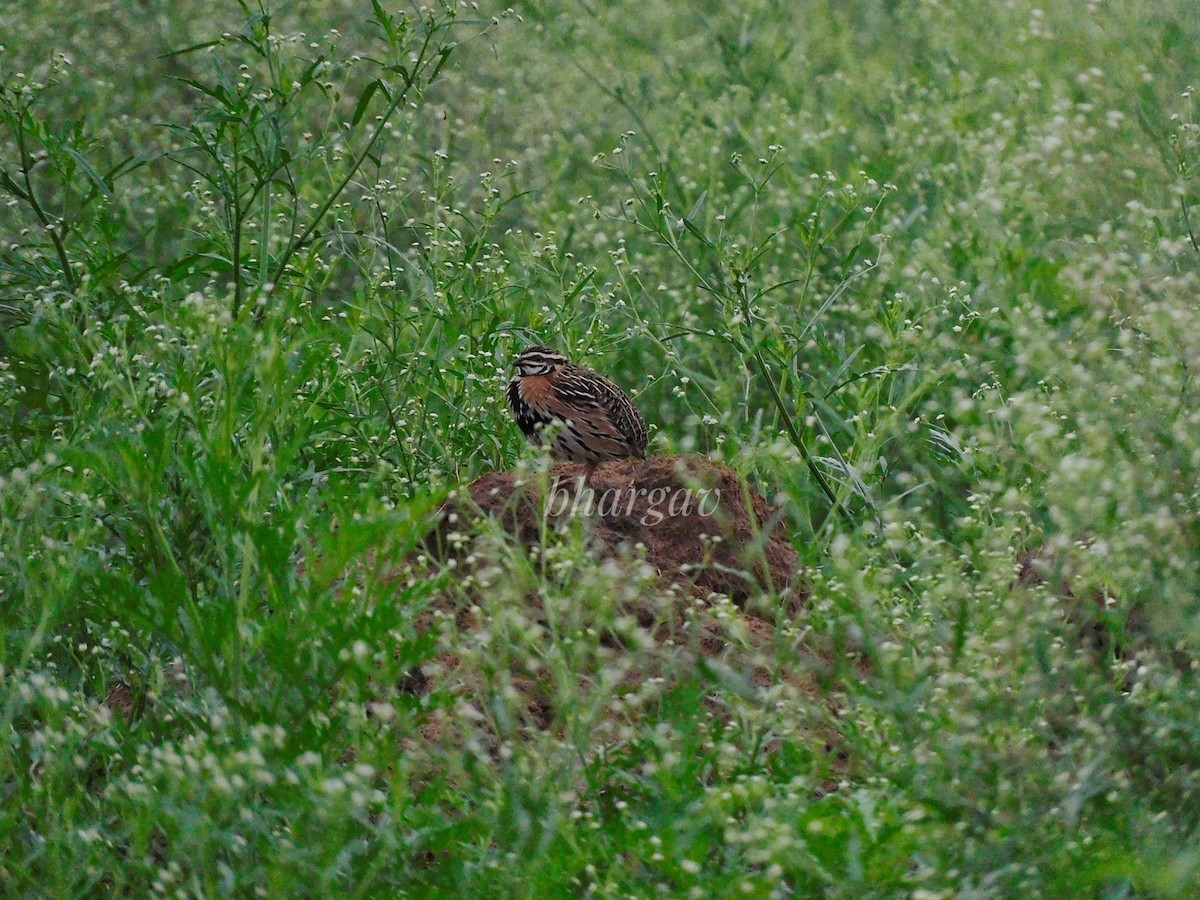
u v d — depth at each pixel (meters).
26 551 10.34
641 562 10.45
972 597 9.51
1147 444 9.85
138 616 9.05
